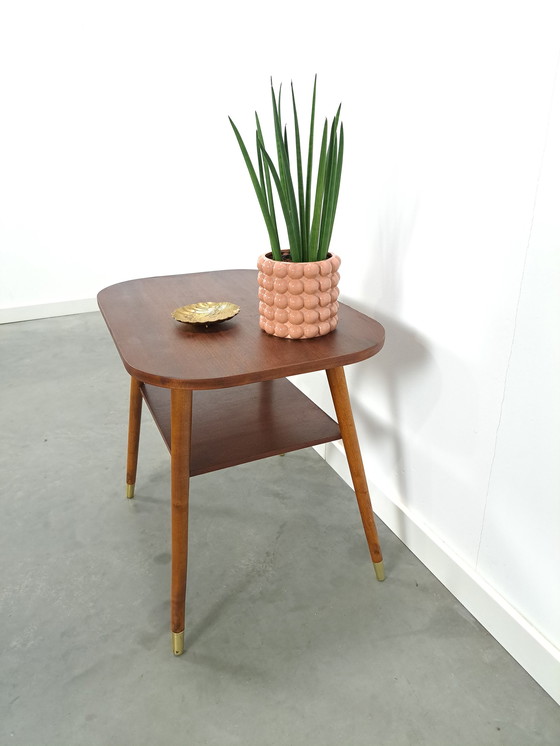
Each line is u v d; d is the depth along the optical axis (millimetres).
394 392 1174
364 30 1052
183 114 2467
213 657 980
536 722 864
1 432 1719
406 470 1190
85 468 1536
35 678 943
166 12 2336
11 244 2635
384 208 1089
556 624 879
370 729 860
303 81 1335
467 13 814
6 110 2424
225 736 854
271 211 916
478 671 947
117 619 1059
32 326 2666
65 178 2617
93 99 2531
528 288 798
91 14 2398
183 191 2658
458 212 904
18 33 2346
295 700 906
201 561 1196
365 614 1062
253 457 996
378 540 1161
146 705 900
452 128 883
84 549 1236
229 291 1197
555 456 814
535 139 744
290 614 1064
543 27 705
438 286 981
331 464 1521
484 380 917
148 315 1055
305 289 901
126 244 2838
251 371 811
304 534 1275
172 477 891
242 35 1679
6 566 1186
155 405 1132
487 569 1008
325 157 855
